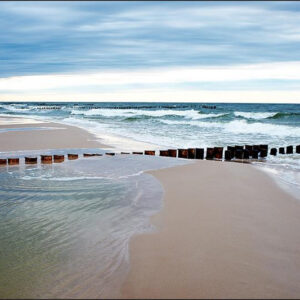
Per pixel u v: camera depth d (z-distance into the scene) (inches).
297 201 256.1
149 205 238.7
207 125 1091.9
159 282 133.0
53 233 189.5
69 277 141.1
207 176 334.0
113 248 167.0
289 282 136.7
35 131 858.1
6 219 214.4
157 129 977.5
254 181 315.3
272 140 730.2
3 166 407.8
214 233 184.4
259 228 194.9
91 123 1280.8
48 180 325.4
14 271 147.9
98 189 288.2
